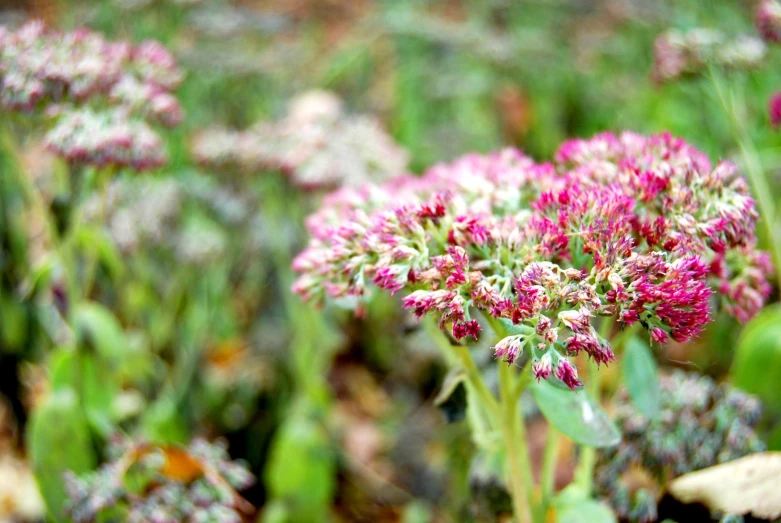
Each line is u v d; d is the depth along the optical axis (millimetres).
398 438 715
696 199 420
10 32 549
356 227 430
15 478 658
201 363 695
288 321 748
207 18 856
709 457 465
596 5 1093
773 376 533
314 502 619
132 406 633
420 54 971
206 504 487
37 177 685
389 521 663
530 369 411
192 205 724
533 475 588
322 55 1091
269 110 848
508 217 421
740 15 824
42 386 688
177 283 693
